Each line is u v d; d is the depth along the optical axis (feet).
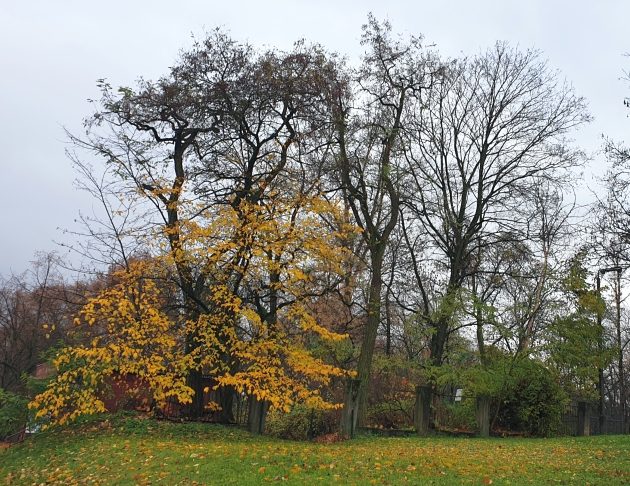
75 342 63.62
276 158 66.03
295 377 56.95
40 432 56.13
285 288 50.01
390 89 73.61
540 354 68.23
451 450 45.14
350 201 71.10
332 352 72.23
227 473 32.04
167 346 48.67
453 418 72.90
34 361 117.91
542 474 33.30
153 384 46.52
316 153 71.51
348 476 30.96
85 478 35.09
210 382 58.80
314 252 50.96
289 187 58.39
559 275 71.72
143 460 37.01
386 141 71.97
